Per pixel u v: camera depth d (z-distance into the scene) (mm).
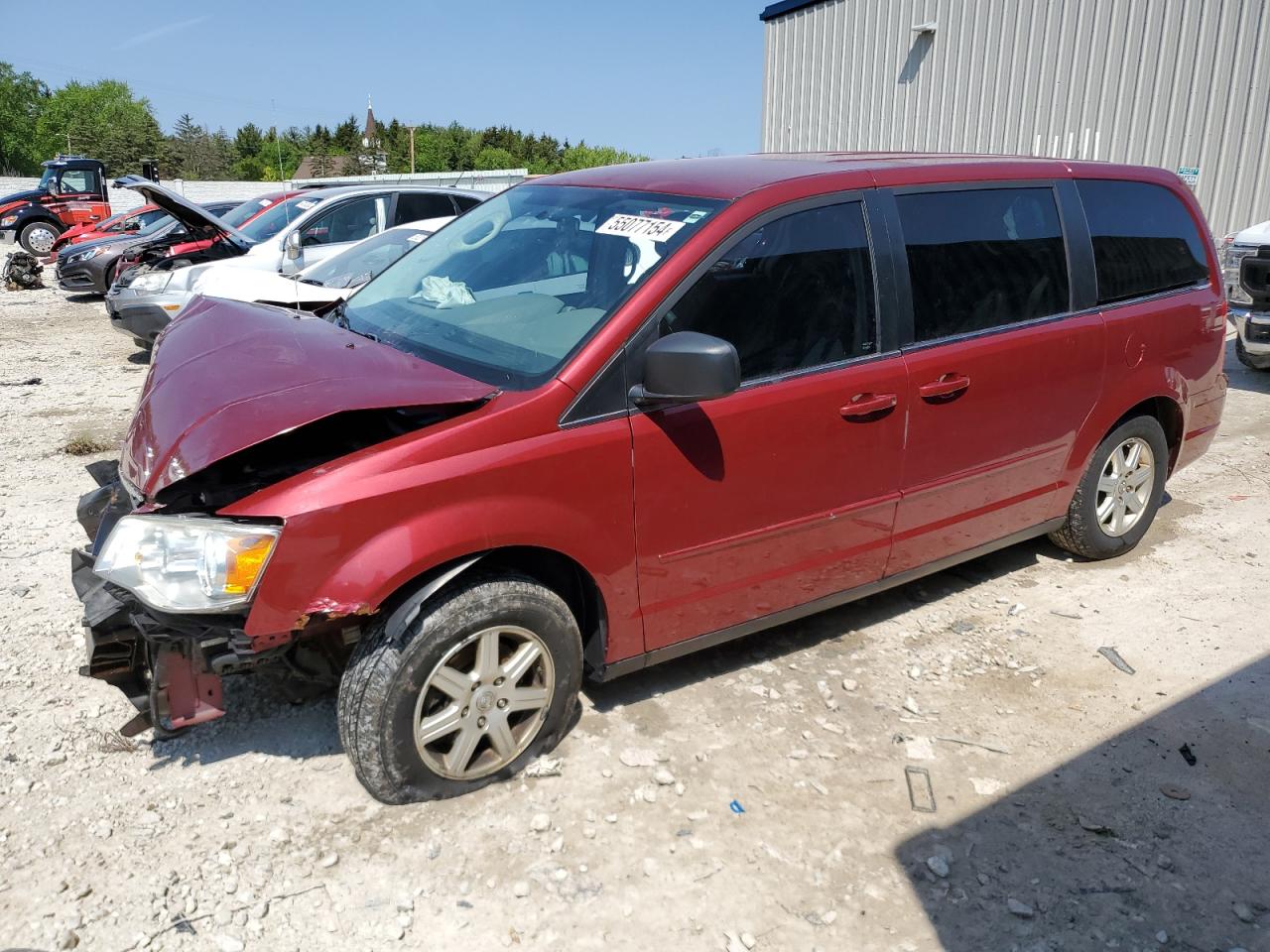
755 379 3240
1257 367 8875
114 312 9266
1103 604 4355
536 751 3146
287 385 2799
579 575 3129
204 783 3053
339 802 2967
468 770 3004
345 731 2824
